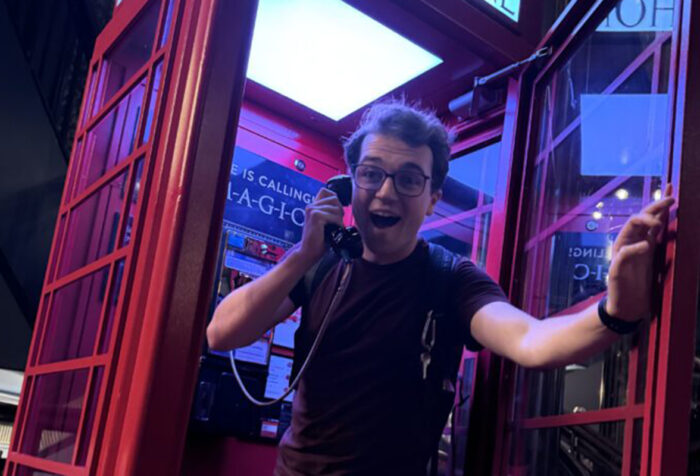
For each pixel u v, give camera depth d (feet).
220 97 5.39
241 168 9.20
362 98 9.24
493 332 6.07
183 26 5.78
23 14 12.29
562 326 5.29
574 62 7.59
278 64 8.74
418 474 6.48
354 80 8.93
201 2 5.66
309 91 9.17
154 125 5.61
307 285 7.16
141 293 5.08
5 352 13.21
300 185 9.69
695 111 4.59
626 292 4.59
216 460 8.50
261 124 9.46
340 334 6.77
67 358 6.51
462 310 6.60
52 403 6.57
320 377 6.70
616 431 5.58
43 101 13.06
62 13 13.05
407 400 6.56
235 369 7.89
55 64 13.37
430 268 6.94
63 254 7.43
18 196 13.11
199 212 5.16
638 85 6.66
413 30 7.89
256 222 9.19
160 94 5.67
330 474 6.42
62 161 13.80
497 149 8.77
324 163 9.96
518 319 5.95
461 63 8.35
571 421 6.09
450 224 9.12
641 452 4.78
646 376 4.89
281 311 7.11
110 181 6.52
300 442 6.61
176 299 4.97
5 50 12.28
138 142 5.98
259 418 8.71
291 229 9.48
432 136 7.10
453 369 6.82
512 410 7.25
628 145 6.70
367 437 6.46
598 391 6.16
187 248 5.08
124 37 7.64
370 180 6.98
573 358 5.17
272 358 8.99
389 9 7.63
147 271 5.13
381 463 6.42
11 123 12.83
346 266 6.76
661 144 6.08
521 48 8.21
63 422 6.12
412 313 6.78
